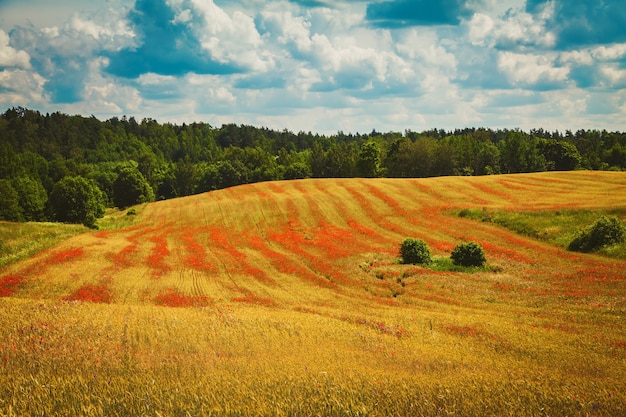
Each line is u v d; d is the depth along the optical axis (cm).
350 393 968
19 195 10106
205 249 5419
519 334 1948
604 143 16762
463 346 1747
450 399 950
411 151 13300
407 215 6556
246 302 3044
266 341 1656
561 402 958
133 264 4431
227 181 14050
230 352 1457
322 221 6644
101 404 846
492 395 990
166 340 1545
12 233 5584
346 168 14350
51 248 4944
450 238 5278
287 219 6888
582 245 4472
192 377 1071
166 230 6712
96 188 9762
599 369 1422
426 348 1688
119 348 1366
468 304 2878
